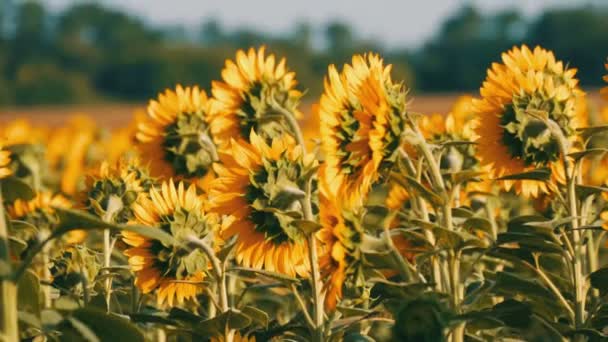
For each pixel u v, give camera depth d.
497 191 4.68
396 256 2.85
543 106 3.36
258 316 3.22
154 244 3.32
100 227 2.43
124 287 4.00
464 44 87.12
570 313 3.34
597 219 3.97
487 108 3.39
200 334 3.20
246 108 3.88
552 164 3.40
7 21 96.75
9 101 87.44
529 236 3.16
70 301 3.42
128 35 99.56
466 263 4.11
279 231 3.11
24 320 2.59
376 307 3.37
